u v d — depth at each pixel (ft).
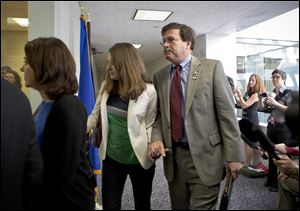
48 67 2.92
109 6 6.51
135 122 4.06
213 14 6.82
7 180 2.31
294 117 2.38
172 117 3.97
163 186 4.52
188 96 3.78
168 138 4.00
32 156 2.57
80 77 6.50
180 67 3.96
